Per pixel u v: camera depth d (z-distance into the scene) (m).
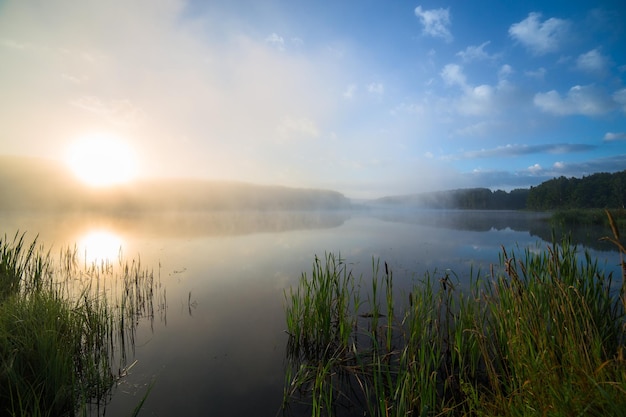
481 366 5.51
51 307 5.81
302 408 4.53
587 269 5.54
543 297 5.02
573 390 3.00
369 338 6.69
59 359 4.51
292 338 6.73
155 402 4.62
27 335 4.61
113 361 5.76
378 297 9.03
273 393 4.90
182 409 4.47
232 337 6.85
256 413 4.41
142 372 5.43
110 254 15.66
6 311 5.09
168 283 10.84
